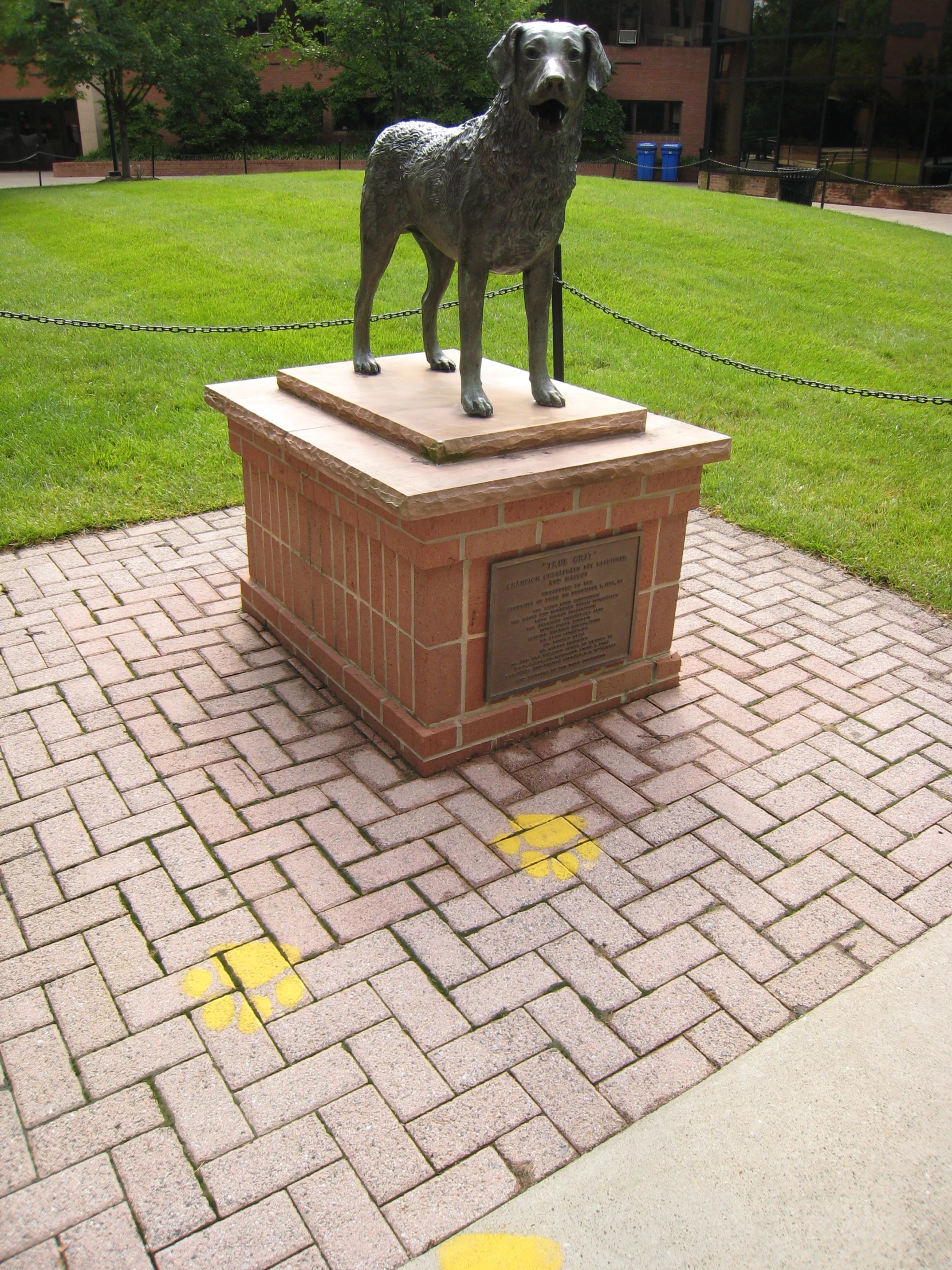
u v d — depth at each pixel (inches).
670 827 144.7
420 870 134.6
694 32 1195.9
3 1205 92.2
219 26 957.8
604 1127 100.8
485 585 148.5
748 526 255.1
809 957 123.0
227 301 400.8
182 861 135.4
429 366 188.9
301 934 123.4
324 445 153.3
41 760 156.8
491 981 117.4
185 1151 97.2
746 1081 106.4
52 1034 109.4
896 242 601.3
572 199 627.8
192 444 286.8
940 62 838.5
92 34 852.0
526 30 131.2
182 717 168.4
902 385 361.4
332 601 170.9
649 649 176.2
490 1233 90.6
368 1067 106.1
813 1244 90.9
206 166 1133.1
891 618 210.4
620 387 339.6
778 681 184.9
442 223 154.1
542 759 159.5
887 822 147.6
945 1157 99.2
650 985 117.7
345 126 1255.5
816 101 923.4
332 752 159.9
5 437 284.7
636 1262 88.7
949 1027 113.8
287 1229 90.4
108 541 237.0
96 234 522.6
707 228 570.9
